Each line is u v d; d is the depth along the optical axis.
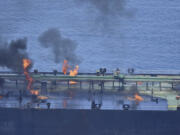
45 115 120.44
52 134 121.44
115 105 119.88
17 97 126.38
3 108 121.50
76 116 119.56
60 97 126.69
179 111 116.44
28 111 120.56
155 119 117.31
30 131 122.06
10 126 122.44
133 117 117.81
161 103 120.69
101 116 118.69
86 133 120.38
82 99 124.69
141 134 118.69
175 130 117.31
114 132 119.25
